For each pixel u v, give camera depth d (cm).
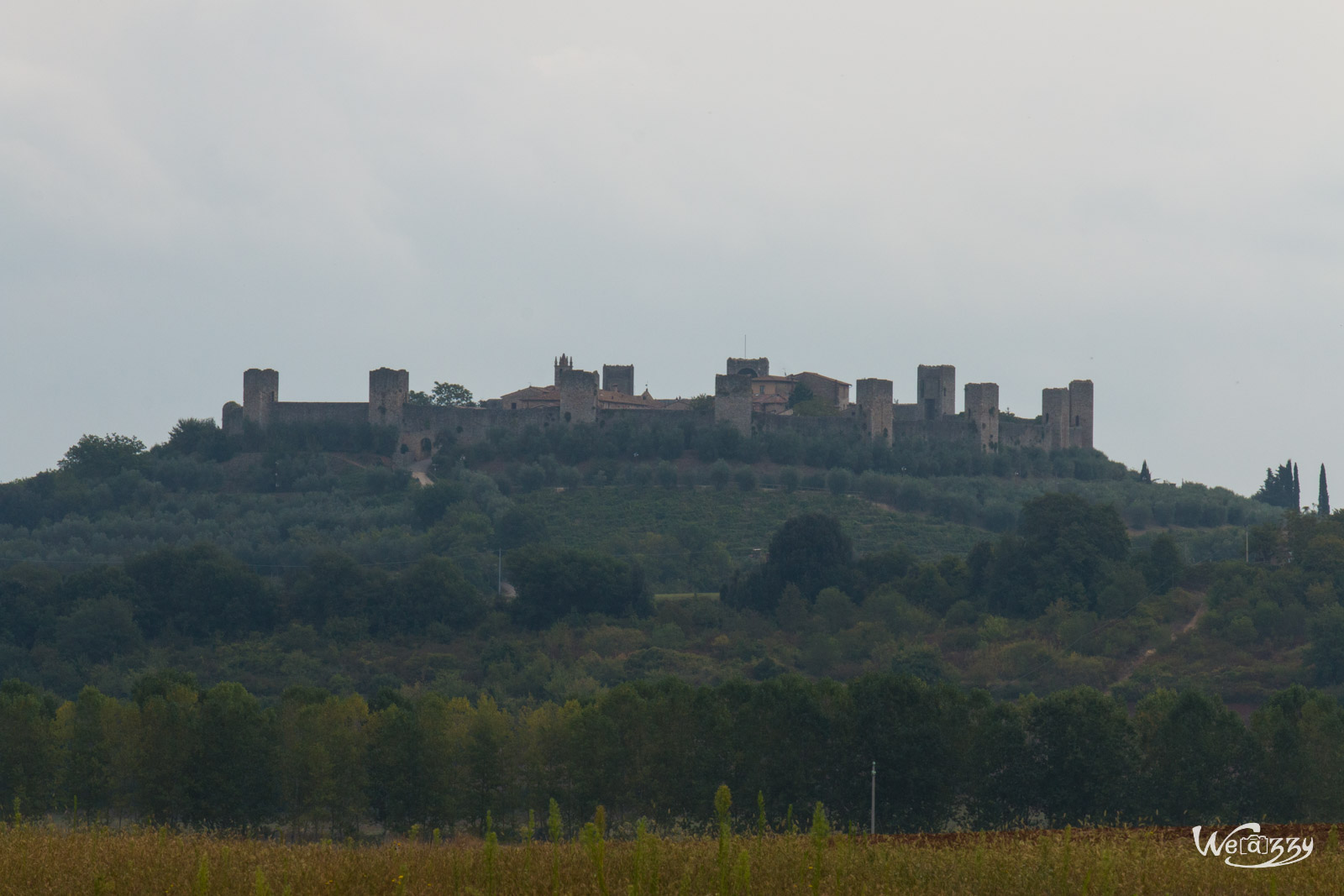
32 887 14212
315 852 16288
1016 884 14425
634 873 13350
